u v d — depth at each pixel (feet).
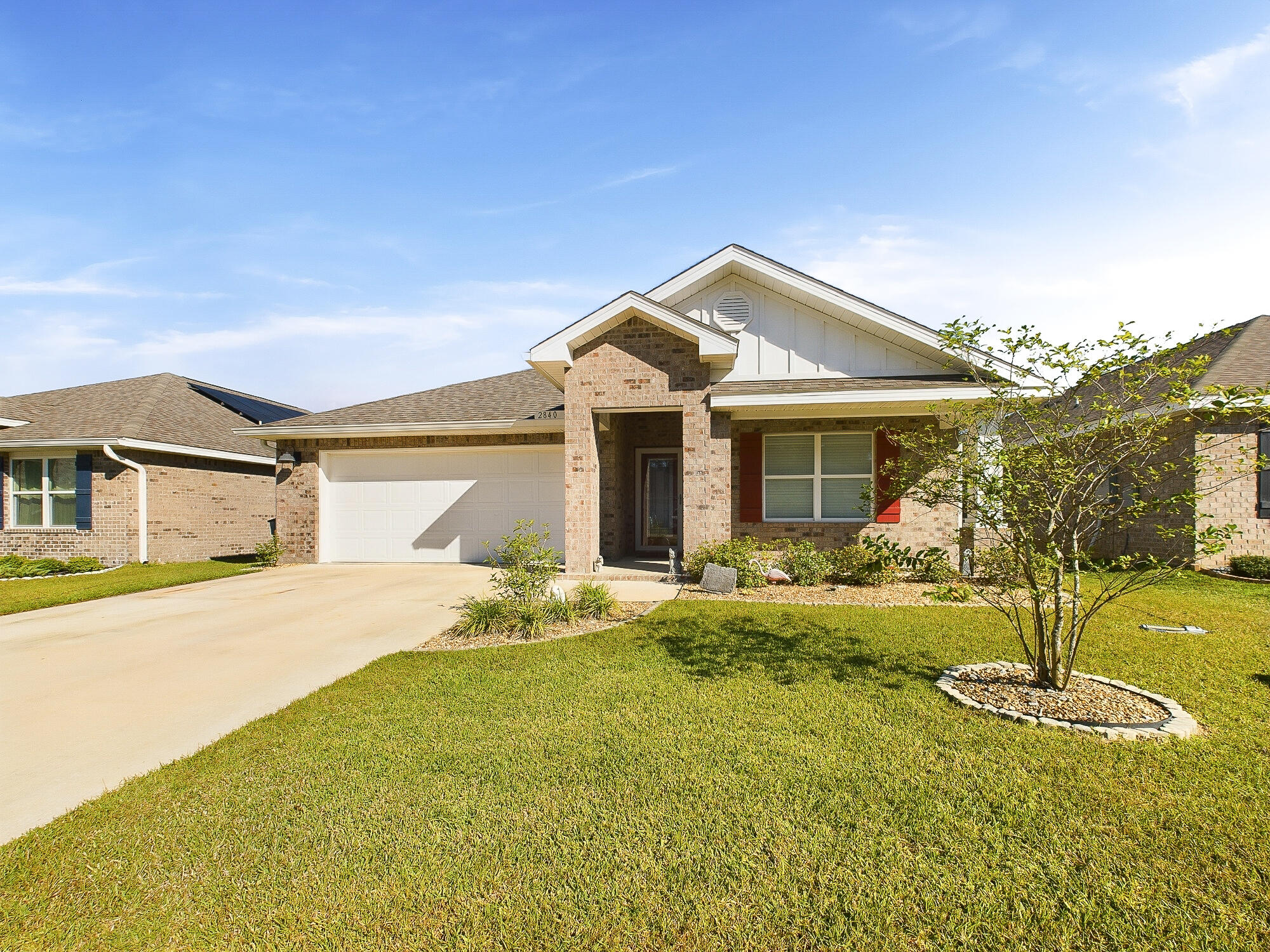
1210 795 10.84
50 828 10.52
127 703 16.72
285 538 47.75
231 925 8.16
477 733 14.05
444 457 47.21
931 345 35.88
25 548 50.80
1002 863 9.11
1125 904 8.20
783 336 39.34
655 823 10.25
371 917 8.25
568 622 25.17
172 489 53.01
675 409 36.99
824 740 13.29
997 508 16.33
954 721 14.20
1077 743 12.95
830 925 7.93
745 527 40.52
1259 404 15.11
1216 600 28.86
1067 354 15.48
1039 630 16.29
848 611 26.16
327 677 18.97
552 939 7.80
